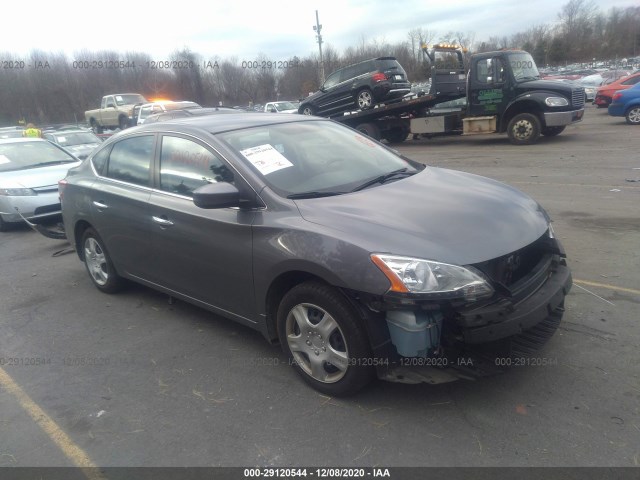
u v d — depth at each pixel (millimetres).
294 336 3334
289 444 2842
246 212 3451
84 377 3697
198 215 3725
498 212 3287
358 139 4551
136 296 5133
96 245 5164
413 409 3041
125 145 4691
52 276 6016
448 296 2701
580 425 2799
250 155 3672
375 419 2982
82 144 15281
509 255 2973
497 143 15430
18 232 8469
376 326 2863
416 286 2709
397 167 4184
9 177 8344
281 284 3355
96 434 3057
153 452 2865
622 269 4824
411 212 3189
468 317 2721
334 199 3395
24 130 17812
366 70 17047
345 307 2955
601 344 3553
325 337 3127
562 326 3824
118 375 3688
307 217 3199
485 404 3031
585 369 3287
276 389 3363
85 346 4168
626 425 2775
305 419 3037
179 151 4070
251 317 3602
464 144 16078
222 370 3641
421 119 16266
